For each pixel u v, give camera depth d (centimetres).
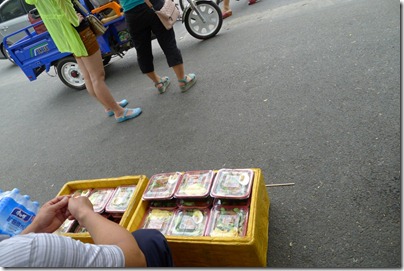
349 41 367
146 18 353
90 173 338
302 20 463
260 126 299
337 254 180
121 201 222
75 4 327
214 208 198
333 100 291
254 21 529
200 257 184
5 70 916
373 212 192
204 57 474
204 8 514
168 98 413
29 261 95
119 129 395
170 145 326
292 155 253
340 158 234
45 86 669
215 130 319
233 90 370
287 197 222
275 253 192
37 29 518
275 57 398
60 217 161
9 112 598
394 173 208
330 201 208
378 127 246
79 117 472
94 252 106
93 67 359
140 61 394
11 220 192
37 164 392
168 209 210
